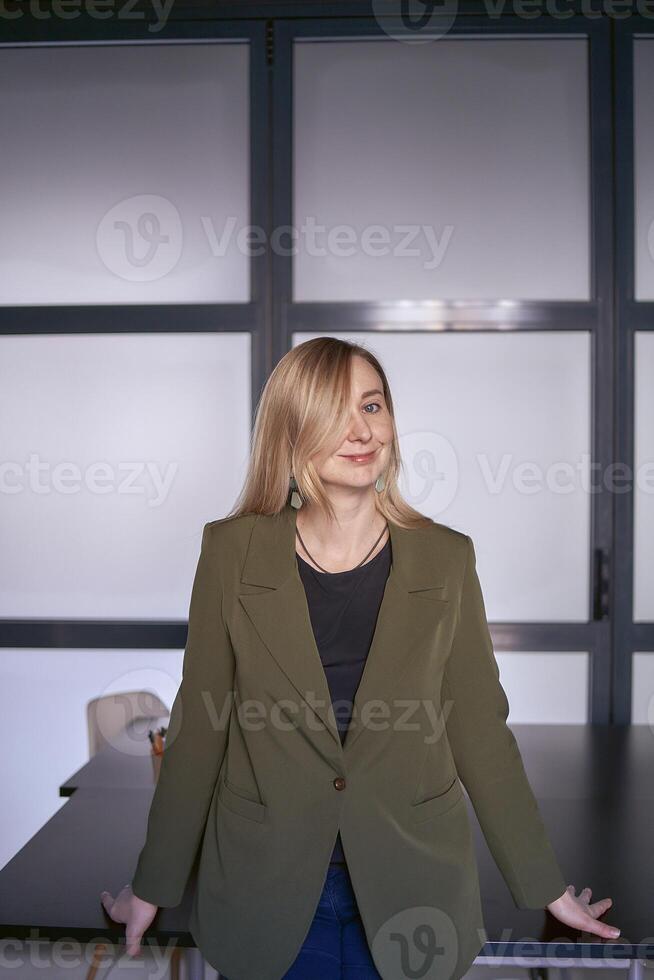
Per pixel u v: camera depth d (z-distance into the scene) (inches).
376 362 50.4
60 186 105.0
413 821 46.7
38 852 63.7
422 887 46.3
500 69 103.3
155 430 105.8
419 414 105.5
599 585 105.1
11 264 105.6
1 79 104.7
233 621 47.9
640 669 105.5
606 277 103.5
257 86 103.5
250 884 45.9
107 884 58.4
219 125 104.3
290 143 103.9
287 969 46.2
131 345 105.6
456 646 50.3
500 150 103.8
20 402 106.0
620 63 102.3
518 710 106.5
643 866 61.4
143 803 73.2
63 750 107.2
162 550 106.3
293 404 48.2
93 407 105.9
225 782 48.3
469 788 51.4
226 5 103.3
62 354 105.9
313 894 45.8
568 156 103.5
